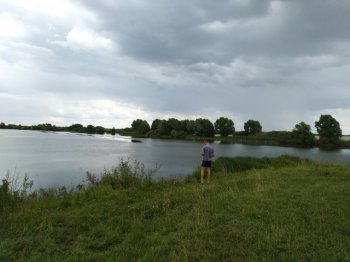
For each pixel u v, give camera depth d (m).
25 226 7.55
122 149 54.22
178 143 82.19
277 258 5.36
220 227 6.77
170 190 11.12
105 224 7.53
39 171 25.22
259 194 9.42
